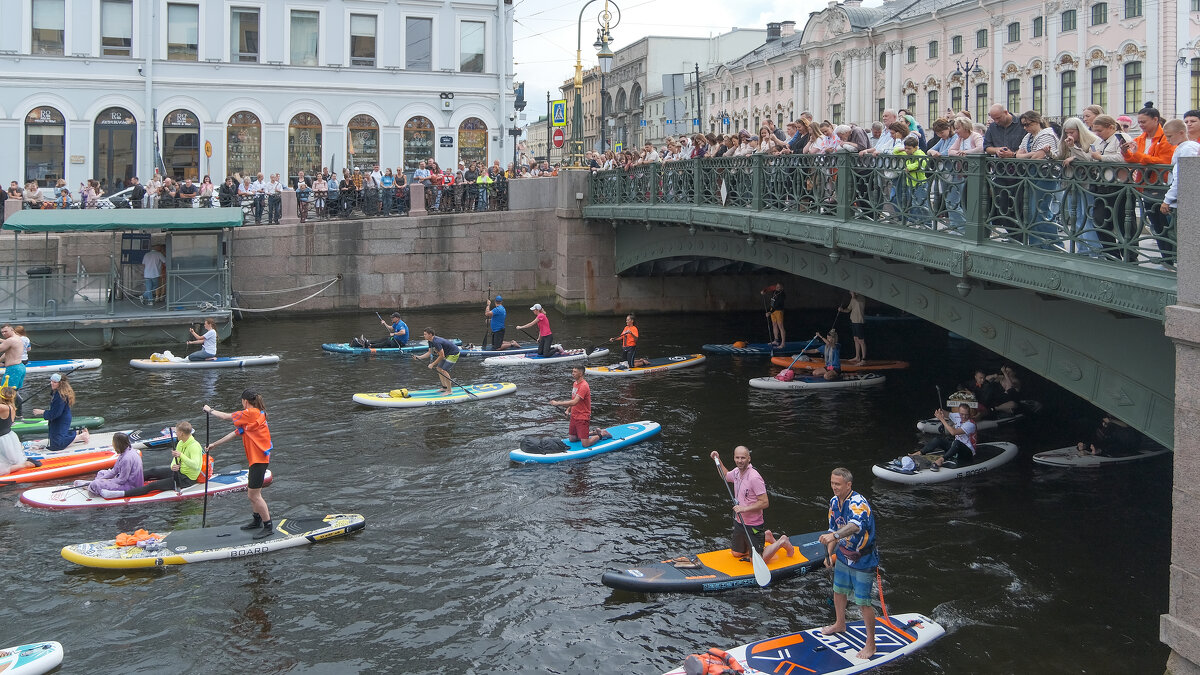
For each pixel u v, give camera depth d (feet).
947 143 44.04
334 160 122.01
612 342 88.33
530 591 36.22
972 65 153.28
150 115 113.60
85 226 82.84
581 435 53.16
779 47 224.33
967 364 77.77
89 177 113.60
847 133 51.42
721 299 106.11
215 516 43.62
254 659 31.48
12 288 81.87
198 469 47.03
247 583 36.91
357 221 101.45
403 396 64.95
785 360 78.43
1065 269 32.89
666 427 58.54
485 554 39.65
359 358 80.74
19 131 111.04
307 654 31.81
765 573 35.63
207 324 76.79
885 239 45.06
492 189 106.83
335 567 38.40
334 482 48.32
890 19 172.96
